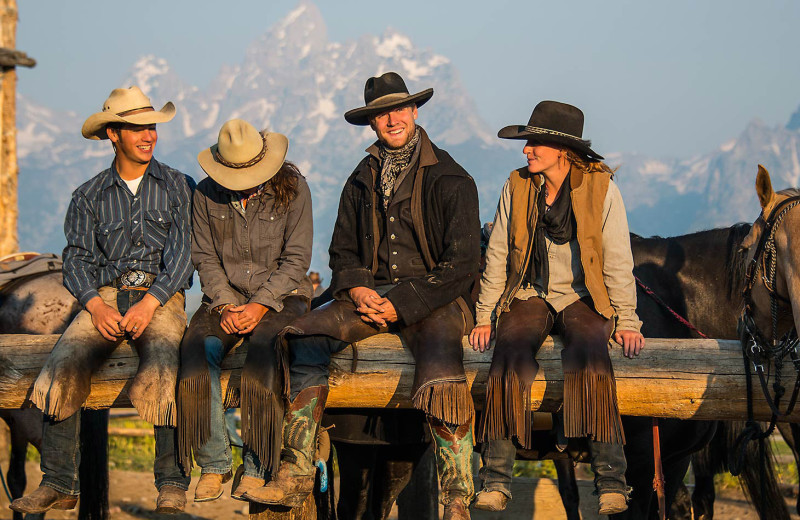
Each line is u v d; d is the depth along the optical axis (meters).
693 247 8.09
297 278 6.33
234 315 6.10
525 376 5.68
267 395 5.88
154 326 6.23
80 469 8.28
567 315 6.03
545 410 6.09
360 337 6.22
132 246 6.61
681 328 7.74
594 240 6.04
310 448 5.91
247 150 6.19
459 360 5.90
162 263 6.64
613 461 5.75
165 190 6.67
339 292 6.27
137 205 6.62
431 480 8.80
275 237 6.41
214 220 6.45
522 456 7.55
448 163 6.39
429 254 6.39
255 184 6.20
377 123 6.38
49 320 9.11
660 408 6.02
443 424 5.80
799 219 5.48
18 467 10.12
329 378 6.25
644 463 7.16
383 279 6.49
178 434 5.94
